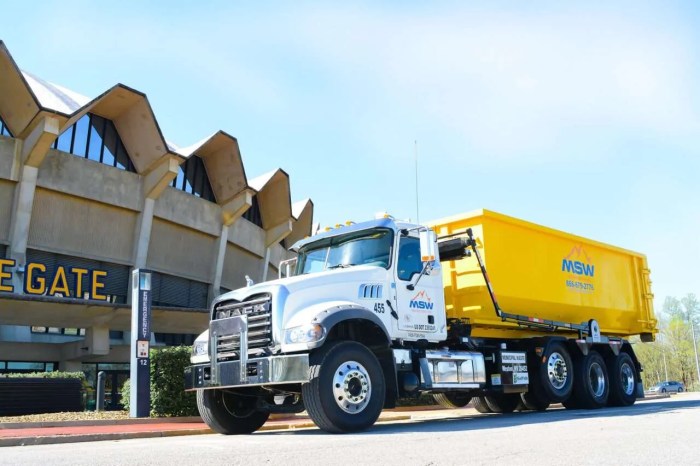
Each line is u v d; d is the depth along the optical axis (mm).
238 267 42000
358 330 9734
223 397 10406
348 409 8648
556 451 5918
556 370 13242
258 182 44281
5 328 28828
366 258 10406
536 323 13156
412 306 10336
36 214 30172
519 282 12875
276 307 8883
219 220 38531
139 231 33344
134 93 31906
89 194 31562
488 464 5133
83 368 31281
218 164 38656
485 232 12312
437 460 5418
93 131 33062
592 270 15336
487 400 15500
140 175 33812
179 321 30828
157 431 11555
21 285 27781
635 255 16891
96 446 8305
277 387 9555
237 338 9234
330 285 9383
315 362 8570
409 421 13117
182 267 36531
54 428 12531
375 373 8984
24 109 28266
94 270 29016
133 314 15258
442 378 10445
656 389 66875
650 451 5770
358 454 5965
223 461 5633
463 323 11914
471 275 12305
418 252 10711
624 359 15438
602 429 8078
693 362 104312
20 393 17469
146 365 14984
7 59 26828
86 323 28453
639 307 16734
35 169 29266
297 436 8492
